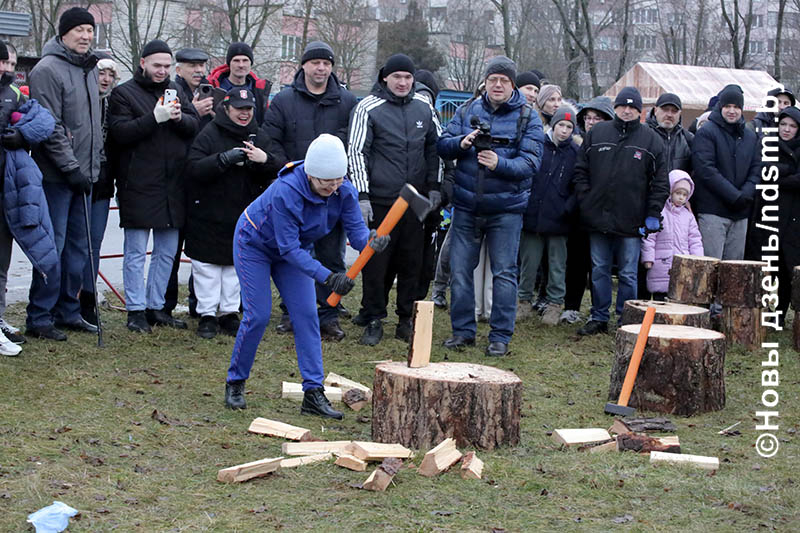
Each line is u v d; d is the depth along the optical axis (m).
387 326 8.39
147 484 4.19
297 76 7.88
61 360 6.42
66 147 6.76
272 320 8.47
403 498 4.09
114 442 4.77
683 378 5.74
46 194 6.89
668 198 8.79
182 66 8.24
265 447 4.84
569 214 8.66
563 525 3.83
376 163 7.41
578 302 9.19
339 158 4.95
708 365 5.79
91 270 6.94
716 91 17.78
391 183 7.38
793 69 33.56
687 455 4.73
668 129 9.12
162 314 7.78
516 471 4.46
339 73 36.84
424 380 4.71
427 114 7.52
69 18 6.85
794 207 8.88
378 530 3.73
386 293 8.00
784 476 4.56
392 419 4.79
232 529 3.71
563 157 8.62
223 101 7.32
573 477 4.42
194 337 7.46
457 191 7.35
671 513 4.00
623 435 4.93
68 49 6.89
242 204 7.42
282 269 5.42
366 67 46.56
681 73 18.39
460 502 4.07
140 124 7.18
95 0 35.44
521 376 6.73
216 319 7.79
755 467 4.70
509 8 33.44
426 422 4.72
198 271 7.48
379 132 7.37
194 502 3.99
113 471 4.34
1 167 6.45
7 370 6.02
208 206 7.38
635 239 8.32
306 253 5.10
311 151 4.95
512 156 7.21
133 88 7.36
